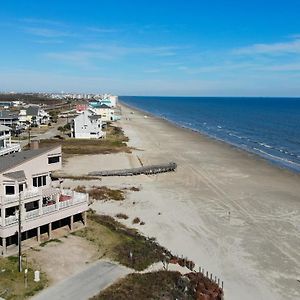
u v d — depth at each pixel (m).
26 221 38.03
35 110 160.38
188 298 31.72
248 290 34.44
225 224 50.31
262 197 63.12
